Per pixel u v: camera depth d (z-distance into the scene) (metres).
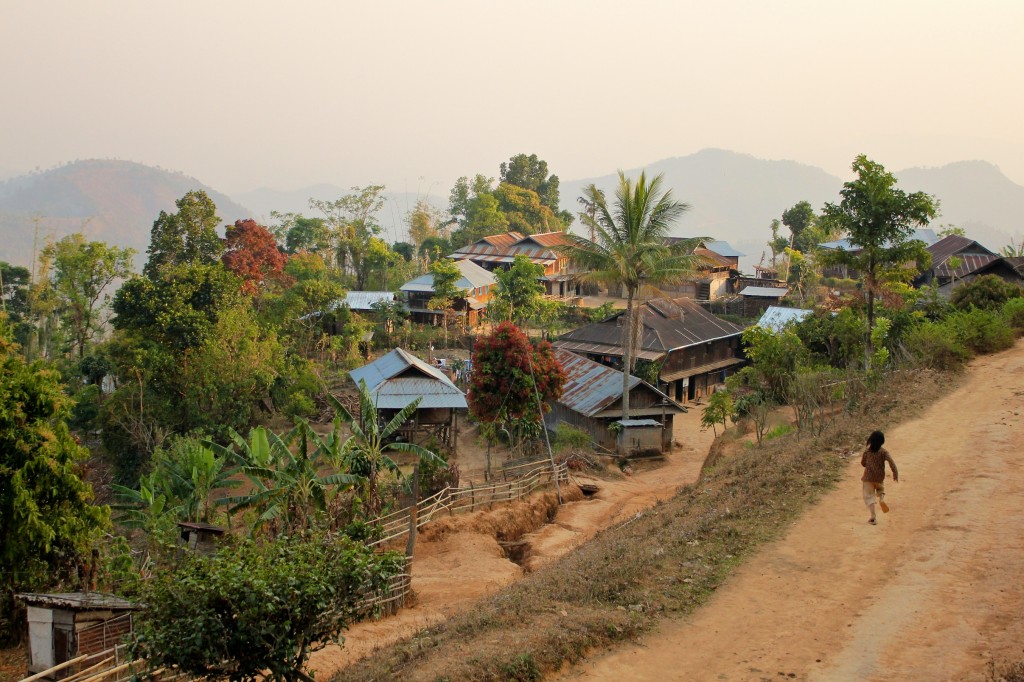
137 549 28.59
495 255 99.12
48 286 70.31
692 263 43.12
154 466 35.06
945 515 15.52
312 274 88.50
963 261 64.44
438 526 26.22
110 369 54.31
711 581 14.20
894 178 33.47
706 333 58.66
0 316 21.53
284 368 49.53
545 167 145.12
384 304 75.62
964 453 19.12
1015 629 11.15
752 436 31.48
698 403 56.97
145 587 11.30
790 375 36.41
